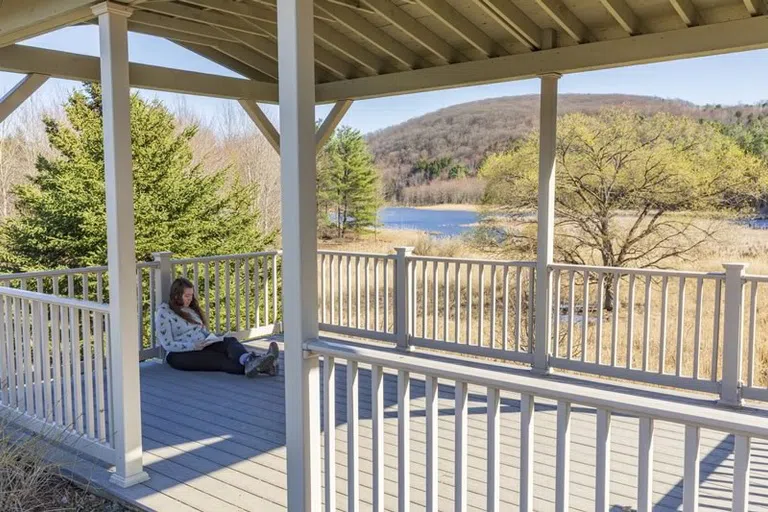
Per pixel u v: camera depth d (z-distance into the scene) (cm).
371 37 524
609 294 966
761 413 422
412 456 355
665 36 425
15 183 1219
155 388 489
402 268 596
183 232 1132
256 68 612
